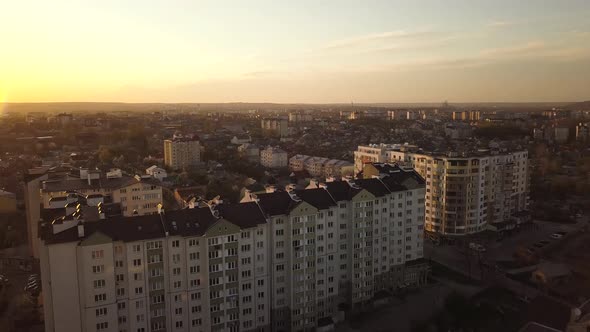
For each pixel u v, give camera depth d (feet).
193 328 480.64
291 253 528.22
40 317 560.61
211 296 483.92
